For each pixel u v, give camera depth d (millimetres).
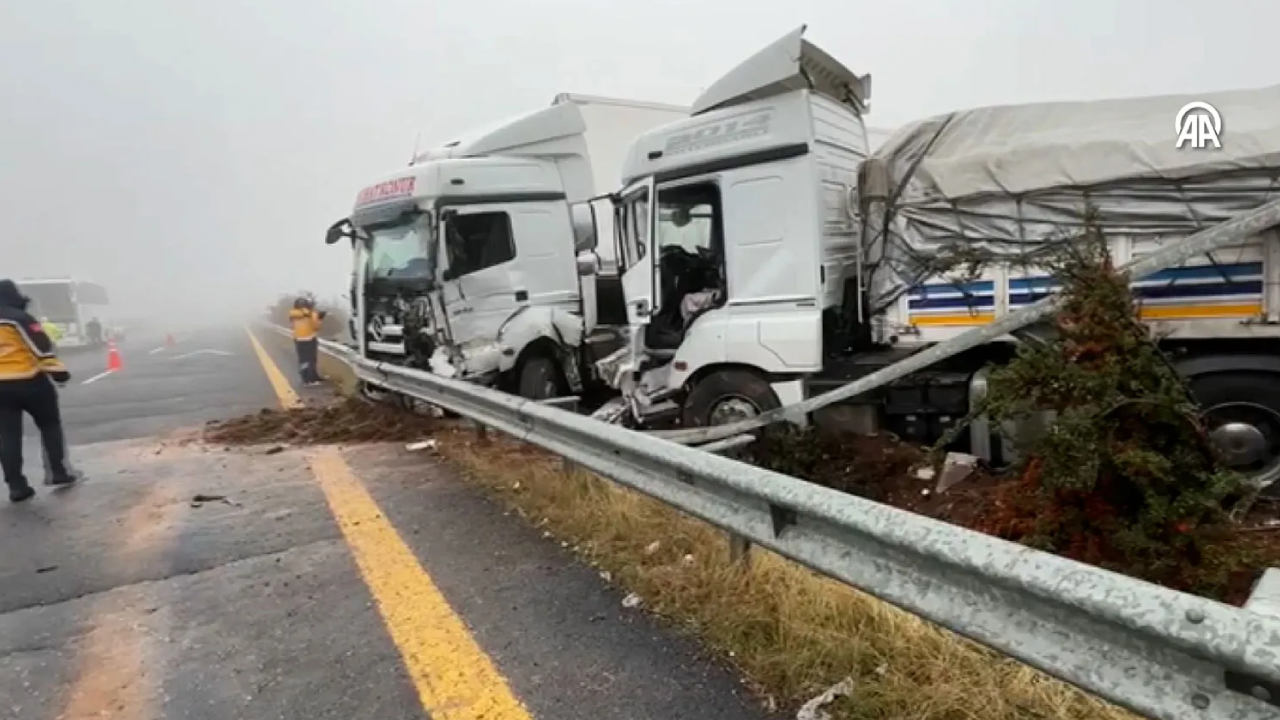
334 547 4168
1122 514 3352
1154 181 4871
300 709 2578
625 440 3824
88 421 10047
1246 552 3215
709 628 2883
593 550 3785
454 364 8133
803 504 2584
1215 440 4773
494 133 8859
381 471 5898
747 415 6250
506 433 5703
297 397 11508
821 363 5844
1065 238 5121
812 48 5785
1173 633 1566
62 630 3295
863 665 2486
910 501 5062
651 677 2631
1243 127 4660
